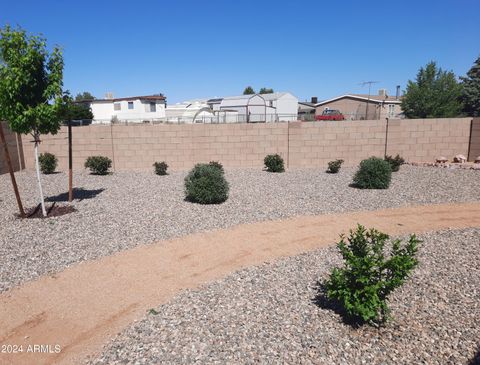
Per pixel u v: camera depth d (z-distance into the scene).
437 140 17.91
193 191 9.80
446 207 9.50
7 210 9.09
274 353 3.52
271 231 7.48
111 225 7.80
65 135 17.02
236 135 17.33
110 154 17.22
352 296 3.96
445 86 36.12
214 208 9.32
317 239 7.00
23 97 7.85
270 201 10.15
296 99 51.22
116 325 4.07
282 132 17.42
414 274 5.30
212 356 3.47
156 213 8.80
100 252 6.28
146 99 47.50
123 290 4.92
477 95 35.03
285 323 4.04
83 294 4.81
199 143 17.33
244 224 7.95
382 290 4.05
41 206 8.64
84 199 10.45
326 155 17.70
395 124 17.62
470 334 3.82
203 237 7.09
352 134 17.59
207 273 5.45
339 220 8.30
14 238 6.95
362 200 10.31
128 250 6.39
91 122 37.78
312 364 3.37
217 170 10.29
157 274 5.42
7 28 7.56
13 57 7.55
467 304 4.43
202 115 40.50
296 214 8.77
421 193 11.27
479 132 17.64
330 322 4.06
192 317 4.19
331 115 41.22
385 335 3.82
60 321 4.18
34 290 4.92
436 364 3.38
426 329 3.92
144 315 4.27
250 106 47.25
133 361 3.43
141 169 17.31
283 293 4.76
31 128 8.16
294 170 16.91
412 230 7.55
